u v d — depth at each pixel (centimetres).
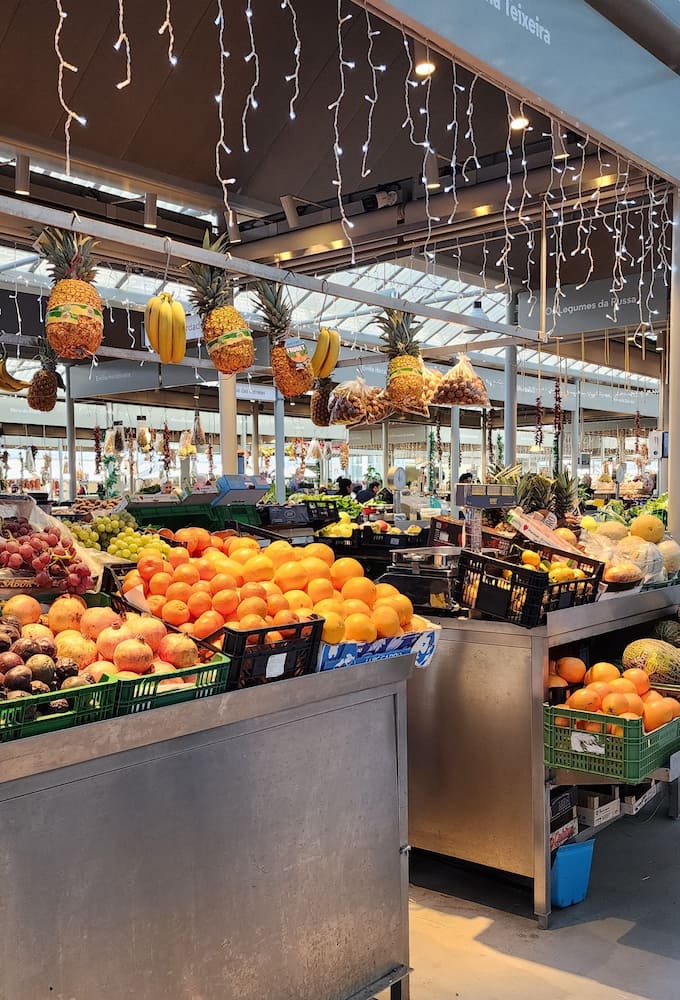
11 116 539
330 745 243
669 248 791
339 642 243
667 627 393
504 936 306
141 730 196
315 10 547
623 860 371
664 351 1082
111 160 601
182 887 207
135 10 507
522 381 1288
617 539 438
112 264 676
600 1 347
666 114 381
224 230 685
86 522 517
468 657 332
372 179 677
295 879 234
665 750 308
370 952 256
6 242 658
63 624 236
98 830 191
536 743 313
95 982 190
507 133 610
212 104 589
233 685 219
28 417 1148
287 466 1435
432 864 371
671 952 293
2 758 172
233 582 255
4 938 175
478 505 364
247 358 416
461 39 270
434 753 343
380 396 663
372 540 584
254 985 224
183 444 982
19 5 479
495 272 850
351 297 378
